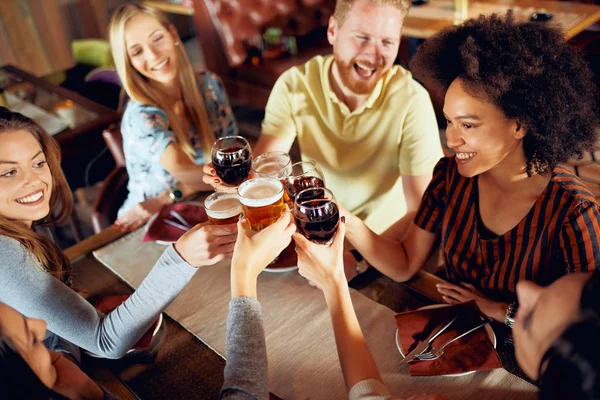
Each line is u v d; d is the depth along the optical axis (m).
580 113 1.12
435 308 1.21
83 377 0.92
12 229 1.17
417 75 1.33
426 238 1.45
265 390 0.88
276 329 1.22
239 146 1.49
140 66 2.06
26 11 5.08
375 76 1.78
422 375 1.06
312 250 1.06
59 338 1.21
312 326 1.22
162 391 1.10
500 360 1.10
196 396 1.08
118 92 3.20
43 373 0.82
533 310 0.70
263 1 4.07
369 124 1.84
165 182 2.13
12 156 1.17
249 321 0.94
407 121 1.80
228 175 1.47
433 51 1.23
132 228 1.71
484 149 1.20
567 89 1.09
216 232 1.12
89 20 5.55
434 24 3.36
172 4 4.79
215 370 1.14
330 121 1.90
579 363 0.62
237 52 4.06
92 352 1.18
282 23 4.20
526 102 1.10
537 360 0.69
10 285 1.12
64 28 5.40
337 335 1.02
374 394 0.91
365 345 1.00
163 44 2.09
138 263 1.51
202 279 1.40
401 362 1.09
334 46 1.81
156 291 1.14
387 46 1.70
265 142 2.00
